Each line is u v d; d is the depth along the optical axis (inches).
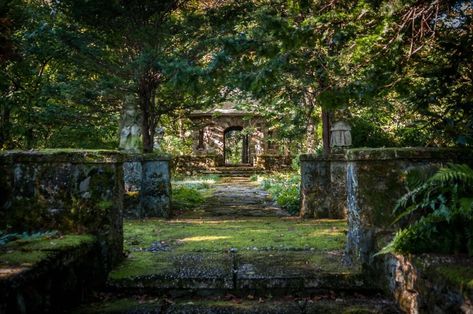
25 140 349.7
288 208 347.3
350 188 154.9
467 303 83.8
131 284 136.0
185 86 175.6
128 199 302.4
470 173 108.7
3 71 313.6
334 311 120.3
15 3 284.0
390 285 126.6
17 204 142.1
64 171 143.6
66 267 115.3
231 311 121.0
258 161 912.9
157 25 327.6
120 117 349.7
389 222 140.5
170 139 901.2
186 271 142.9
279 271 142.4
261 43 154.6
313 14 155.2
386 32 145.9
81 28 335.9
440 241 113.3
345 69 168.1
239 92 384.8
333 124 314.5
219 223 273.6
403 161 142.4
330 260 155.9
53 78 380.5
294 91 324.2
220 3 348.2
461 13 148.9
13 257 103.0
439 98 162.6
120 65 348.2
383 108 315.3
